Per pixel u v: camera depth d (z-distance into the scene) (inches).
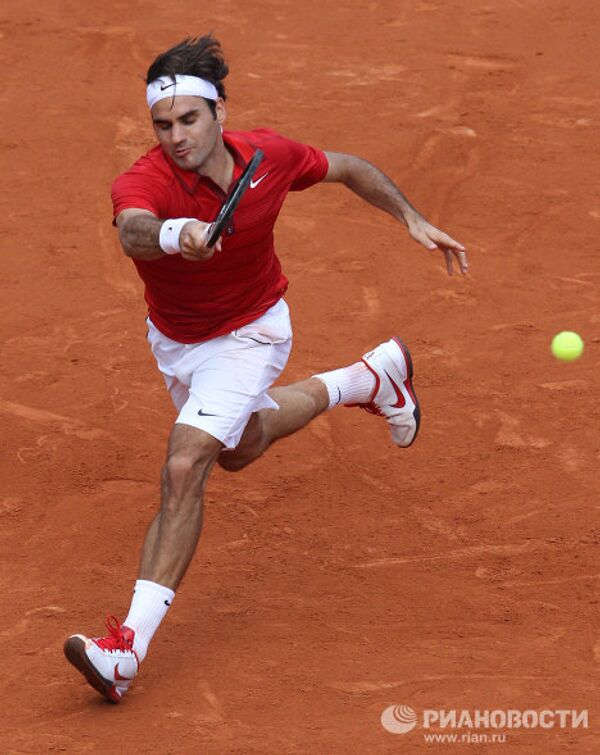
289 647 833.5
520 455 1098.7
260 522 1005.2
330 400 971.3
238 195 708.7
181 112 771.4
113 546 973.2
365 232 1563.7
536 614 870.4
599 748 709.9
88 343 1311.5
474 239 1551.4
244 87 1983.3
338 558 954.7
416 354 1284.4
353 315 1369.3
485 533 985.5
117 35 2172.7
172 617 877.2
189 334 849.5
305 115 1891.0
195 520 799.1
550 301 1398.9
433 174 1720.0
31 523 1003.9
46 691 789.9
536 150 1780.3
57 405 1189.1
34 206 1621.6
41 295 1413.6
